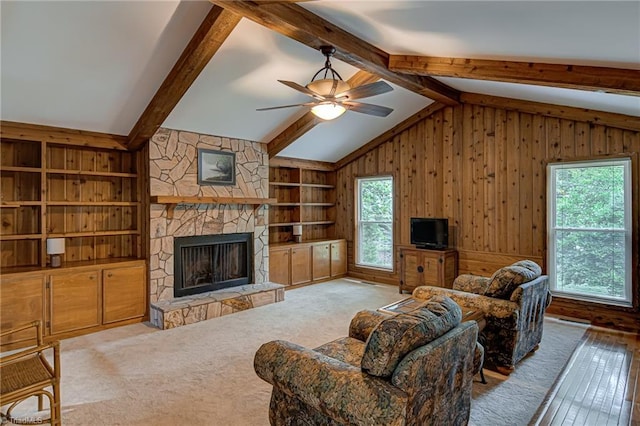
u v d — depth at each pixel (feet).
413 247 20.01
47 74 11.55
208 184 17.40
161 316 14.47
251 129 18.16
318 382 5.86
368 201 23.89
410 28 10.44
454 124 19.48
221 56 12.59
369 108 12.67
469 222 19.01
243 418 8.31
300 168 23.25
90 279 14.07
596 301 15.19
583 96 13.25
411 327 5.66
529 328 11.23
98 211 15.99
